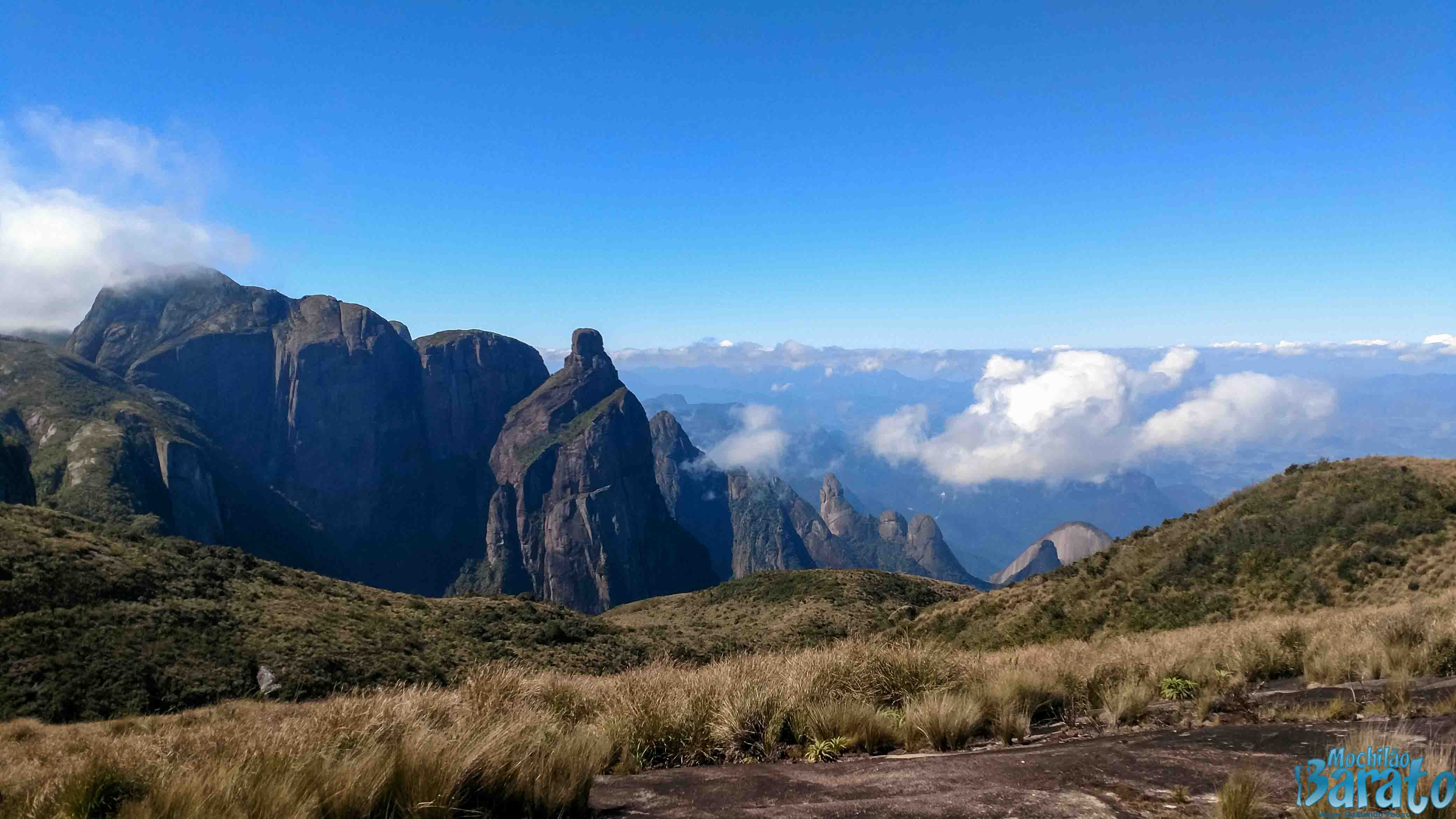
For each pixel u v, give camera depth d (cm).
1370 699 806
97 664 3012
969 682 873
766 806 464
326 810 434
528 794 477
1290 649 1216
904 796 464
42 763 1215
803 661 957
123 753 636
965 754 621
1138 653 1283
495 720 688
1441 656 1009
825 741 709
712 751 715
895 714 788
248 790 438
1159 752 544
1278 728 629
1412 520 3309
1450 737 514
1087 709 869
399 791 454
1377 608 2241
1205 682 1032
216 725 887
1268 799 420
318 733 589
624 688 881
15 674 2817
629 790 540
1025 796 449
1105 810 418
